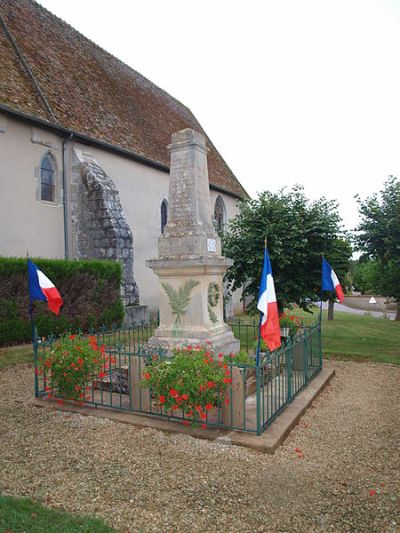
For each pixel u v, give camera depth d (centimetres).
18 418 615
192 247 740
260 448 506
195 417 555
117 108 1845
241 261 1220
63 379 659
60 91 1538
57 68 1634
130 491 412
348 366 998
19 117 1255
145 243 1797
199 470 456
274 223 1187
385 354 1124
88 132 1504
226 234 1299
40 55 1591
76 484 425
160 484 426
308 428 594
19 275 1065
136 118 1944
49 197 1416
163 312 762
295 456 498
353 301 4362
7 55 1423
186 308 742
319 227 1167
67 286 1201
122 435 550
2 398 713
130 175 1714
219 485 426
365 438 561
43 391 718
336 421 625
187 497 404
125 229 1470
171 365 564
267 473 453
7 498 390
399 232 1121
